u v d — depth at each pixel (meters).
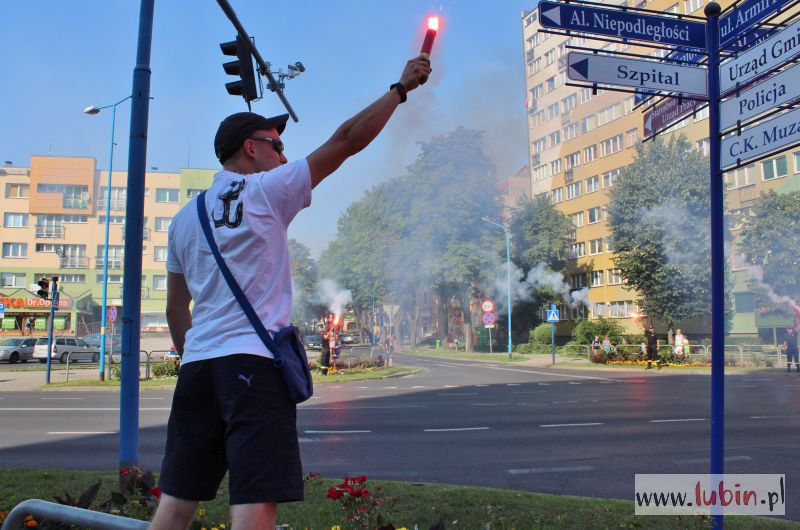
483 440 9.84
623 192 35.12
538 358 38.59
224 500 5.77
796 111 3.29
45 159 62.62
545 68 61.44
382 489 6.25
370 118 1.96
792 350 25.30
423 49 2.11
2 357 34.84
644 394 16.67
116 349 38.19
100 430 10.96
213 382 1.83
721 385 3.76
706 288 33.06
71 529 3.29
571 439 9.78
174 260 2.14
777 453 8.37
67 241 62.78
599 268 52.59
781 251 29.61
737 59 3.74
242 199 1.92
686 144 34.03
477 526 4.89
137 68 6.03
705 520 4.57
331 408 14.15
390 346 33.25
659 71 3.99
